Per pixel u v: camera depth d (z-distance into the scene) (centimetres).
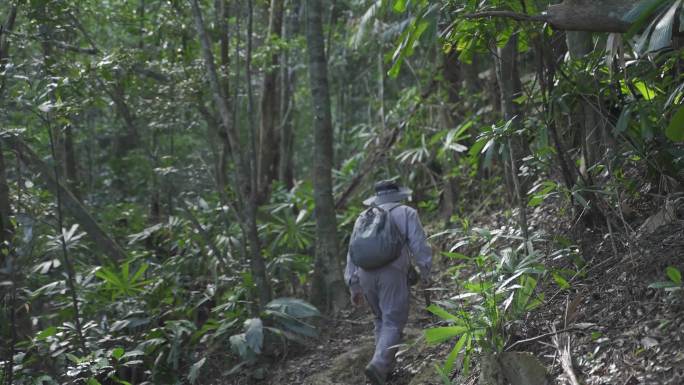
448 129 752
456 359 405
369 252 429
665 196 399
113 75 601
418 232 436
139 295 575
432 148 770
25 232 514
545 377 342
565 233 457
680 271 346
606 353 333
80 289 557
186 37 665
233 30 765
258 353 503
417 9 440
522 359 352
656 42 269
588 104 414
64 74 531
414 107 804
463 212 689
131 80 620
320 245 606
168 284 599
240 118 1016
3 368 448
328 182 607
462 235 601
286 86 938
